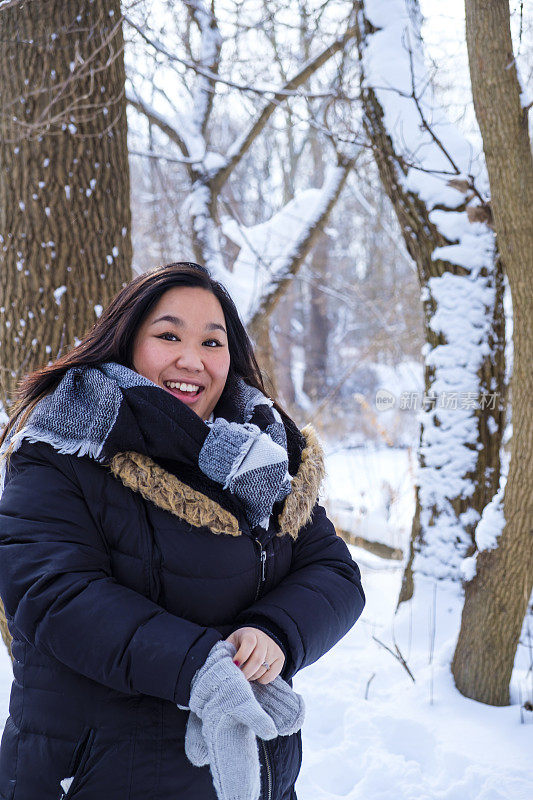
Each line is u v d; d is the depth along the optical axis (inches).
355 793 99.7
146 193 382.6
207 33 243.0
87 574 50.5
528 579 119.1
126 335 60.2
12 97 122.0
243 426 57.9
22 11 121.0
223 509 54.2
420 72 161.5
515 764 102.9
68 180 123.3
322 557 63.7
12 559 50.7
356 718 117.1
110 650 47.7
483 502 159.2
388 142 161.5
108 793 50.8
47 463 54.1
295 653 54.0
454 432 160.1
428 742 111.6
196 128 252.4
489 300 159.3
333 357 771.4
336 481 331.0
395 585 195.5
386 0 163.8
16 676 54.7
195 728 50.6
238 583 56.1
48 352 124.0
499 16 101.0
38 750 52.0
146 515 54.5
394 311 446.9
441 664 131.5
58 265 123.7
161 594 54.1
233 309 67.9
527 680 129.9
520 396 111.9
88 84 124.5
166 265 63.4
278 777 56.0
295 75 238.2
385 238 554.3
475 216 155.9
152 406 53.8
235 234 263.7
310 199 267.6
